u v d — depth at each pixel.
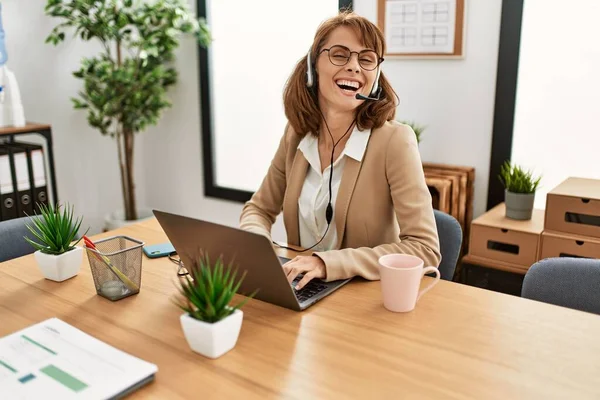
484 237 2.41
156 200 4.12
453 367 0.98
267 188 1.87
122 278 1.27
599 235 2.16
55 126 3.48
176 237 1.28
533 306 1.23
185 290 1.04
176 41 3.22
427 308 1.22
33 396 0.87
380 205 1.61
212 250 1.22
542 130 2.63
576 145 2.57
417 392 0.91
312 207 1.69
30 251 1.78
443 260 1.69
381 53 1.58
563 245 2.22
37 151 2.94
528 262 2.32
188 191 3.93
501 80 2.59
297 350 1.05
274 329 1.13
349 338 1.09
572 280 1.33
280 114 3.43
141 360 0.98
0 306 1.25
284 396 0.90
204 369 0.99
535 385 0.93
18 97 2.93
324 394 0.91
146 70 3.36
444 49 2.68
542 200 2.70
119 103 3.25
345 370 0.98
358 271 1.36
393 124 1.64
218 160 3.80
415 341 1.08
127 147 3.44
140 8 3.13
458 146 2.78
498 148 2.67
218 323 1.01
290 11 3.23
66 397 0.86
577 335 1.10
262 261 1.14
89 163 3.72
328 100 1.60
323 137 1.71
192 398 0.90
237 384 0.94
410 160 1.55
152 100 3.39
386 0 2.77
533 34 2.55
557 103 2.57
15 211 2.88
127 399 0.90
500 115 2.63
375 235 1.62
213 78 3.66
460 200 2.62
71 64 3.49
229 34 3.52
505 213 2.51
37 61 3.31
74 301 1.27
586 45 2.45
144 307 1.24
